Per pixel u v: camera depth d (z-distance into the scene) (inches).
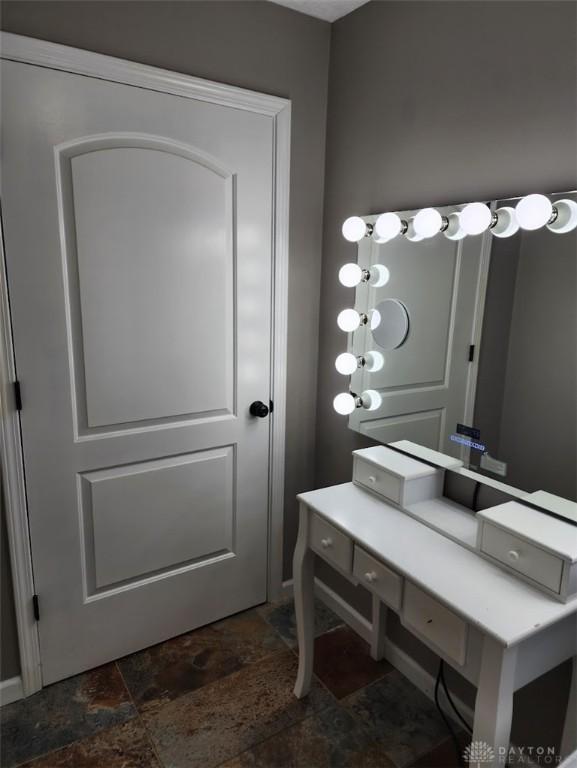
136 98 61.6
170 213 66.3
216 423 75.7
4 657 65.9
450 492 63.1
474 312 55.9
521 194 52.0
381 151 68.3
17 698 67.0
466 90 56.3
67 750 60.3
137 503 71.4
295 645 77.7
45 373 61.5
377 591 53.6
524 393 51.9
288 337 80.6
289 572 89.4
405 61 63.2
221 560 81.0
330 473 84.5
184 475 74.6
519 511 50.9
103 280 63.3
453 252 57.7
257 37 68.7
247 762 59.4
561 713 52.6
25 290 58.6
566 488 48.9
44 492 64.1
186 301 69.7
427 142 61.6
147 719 64.5
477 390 56.4
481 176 55.8
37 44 54.9
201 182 67.8
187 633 80.0
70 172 59.3
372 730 63.7
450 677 65.8
